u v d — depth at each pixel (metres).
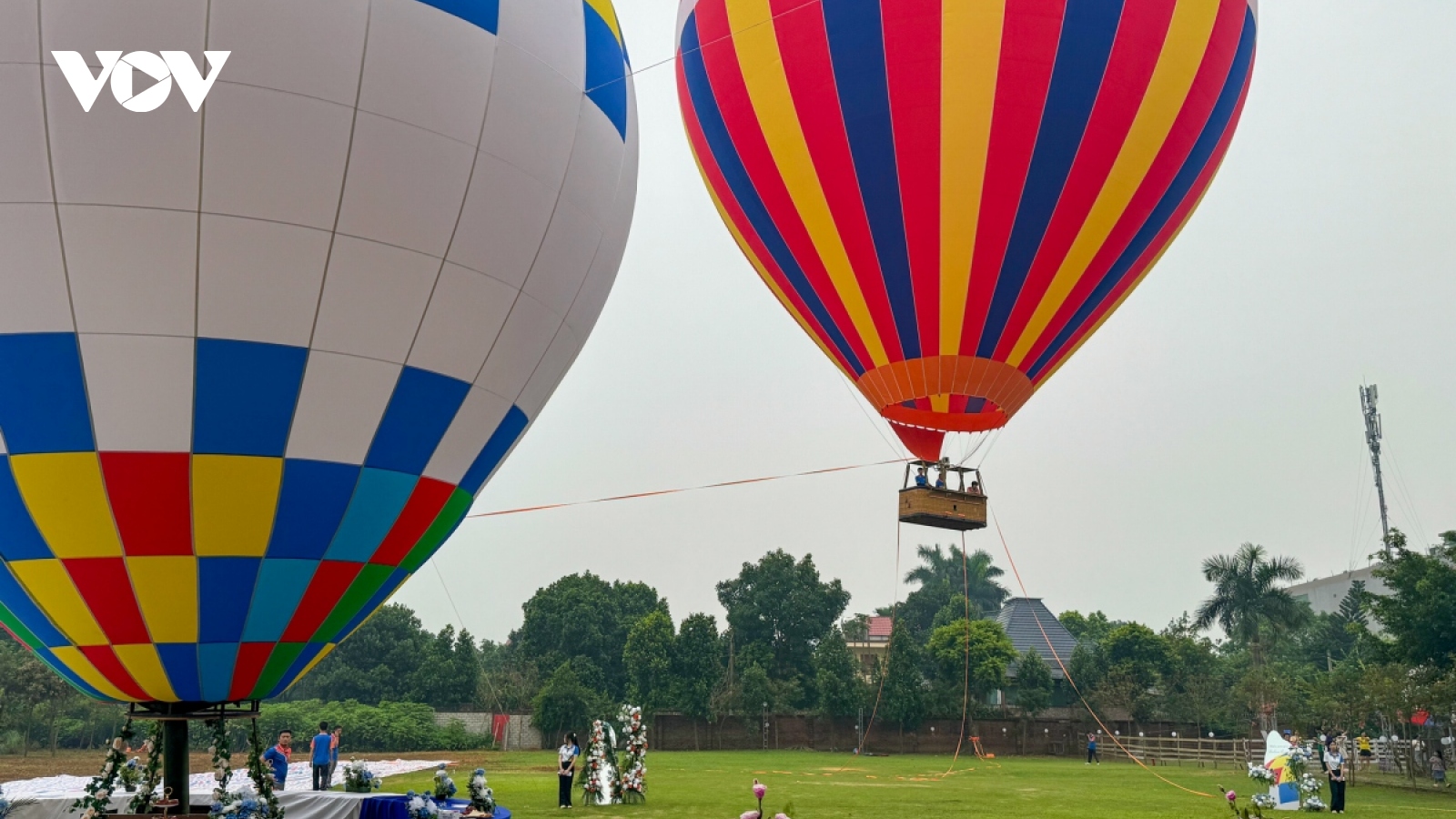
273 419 9.54
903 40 17.72
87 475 9.21
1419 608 29.92
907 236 18.61
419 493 10.80
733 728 54.03
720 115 20.17
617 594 73.19
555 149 10.86
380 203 9.48
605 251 12.17
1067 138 17.61
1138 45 17.42
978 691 56.88
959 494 20.88
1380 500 61.41
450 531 11.77
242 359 9.29
